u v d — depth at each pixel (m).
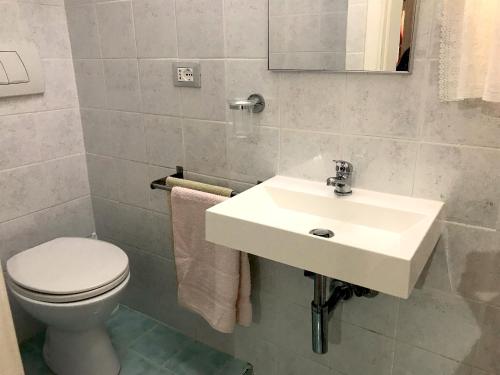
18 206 1.83
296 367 1.66
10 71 1.68
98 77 1.84
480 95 1.02
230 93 1.49
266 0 1.31
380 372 1.45
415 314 1.32
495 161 1.09
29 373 1.80
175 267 1.88
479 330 1.23
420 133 1.17
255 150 1.50
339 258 0.99
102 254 1.69
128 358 1.86
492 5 0.95
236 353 1.84
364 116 1.25
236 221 1.15
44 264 1.61
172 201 1.60
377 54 1.17
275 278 1.59
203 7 1.45
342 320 1.47
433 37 1.09
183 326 1.99
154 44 1.62
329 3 1.21
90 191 2.10
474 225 1.16
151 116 1.73
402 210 1.16
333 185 1.30
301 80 1.33
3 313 1.25
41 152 1.86
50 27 1.80
